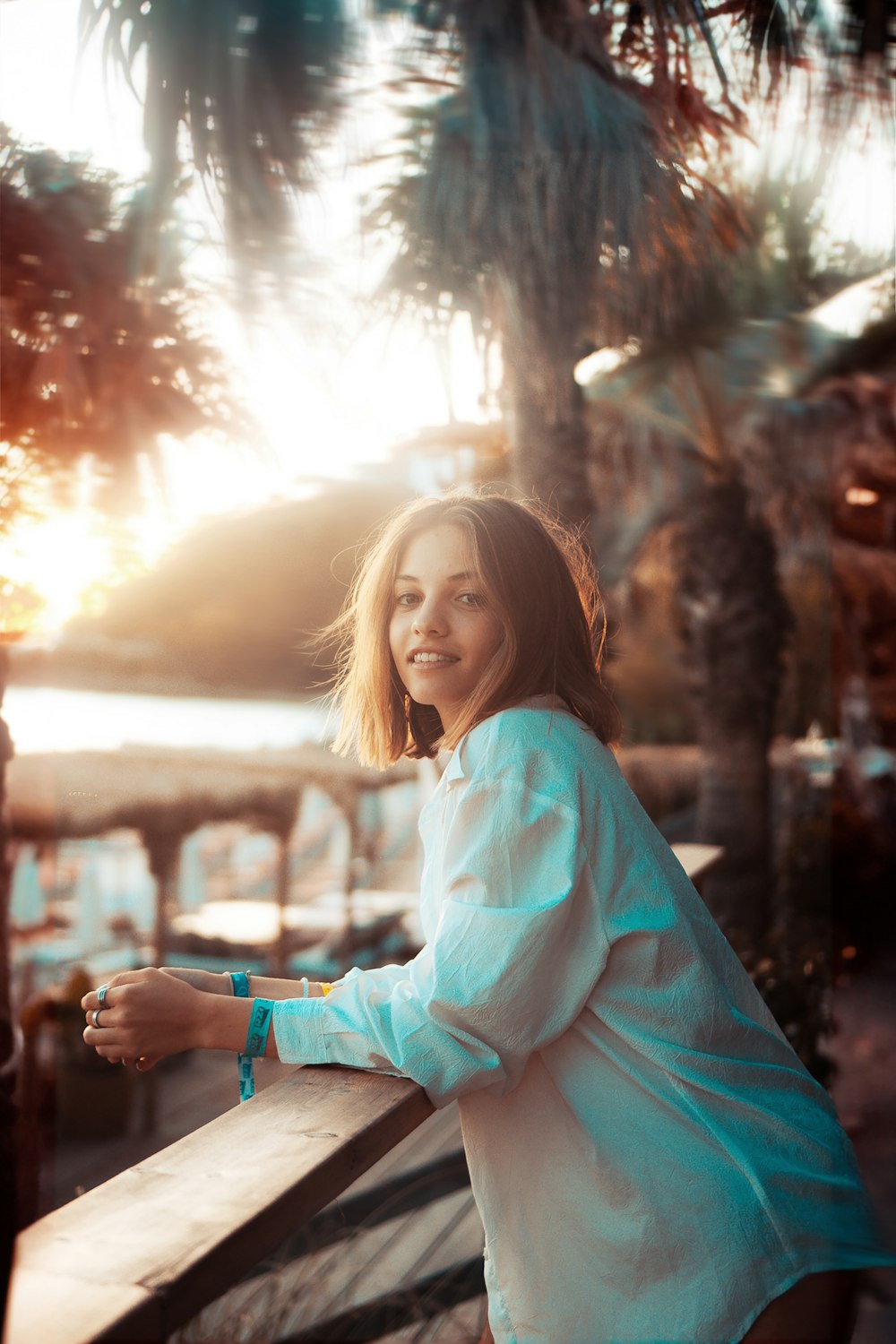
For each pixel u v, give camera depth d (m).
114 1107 4.18
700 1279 1.01
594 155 2.21
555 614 1.23
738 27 2.18
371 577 1.34
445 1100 1.05
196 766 5.91
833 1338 1.01
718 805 5.02
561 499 3.20
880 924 5.18
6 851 1.70
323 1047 1.09
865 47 2.19
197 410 2.23
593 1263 1.06
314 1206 0.89
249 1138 0.95
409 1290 2.37
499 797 1.09
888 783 6.39
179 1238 0.77
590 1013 1.10
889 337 4.71
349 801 6.50
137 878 6.27
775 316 4.18
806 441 5.65
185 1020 1.09
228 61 1.86
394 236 2.23
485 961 1.03
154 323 2.06
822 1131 1.12
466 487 1.50
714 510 5.21
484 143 2.11
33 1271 0.72
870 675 6.66
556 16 2.12
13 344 2.00
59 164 1.90
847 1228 1.05
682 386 4.80
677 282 2.89
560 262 2.40
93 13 1.80
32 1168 1.62
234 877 7.39
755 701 5.09
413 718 1.41
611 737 1.26
